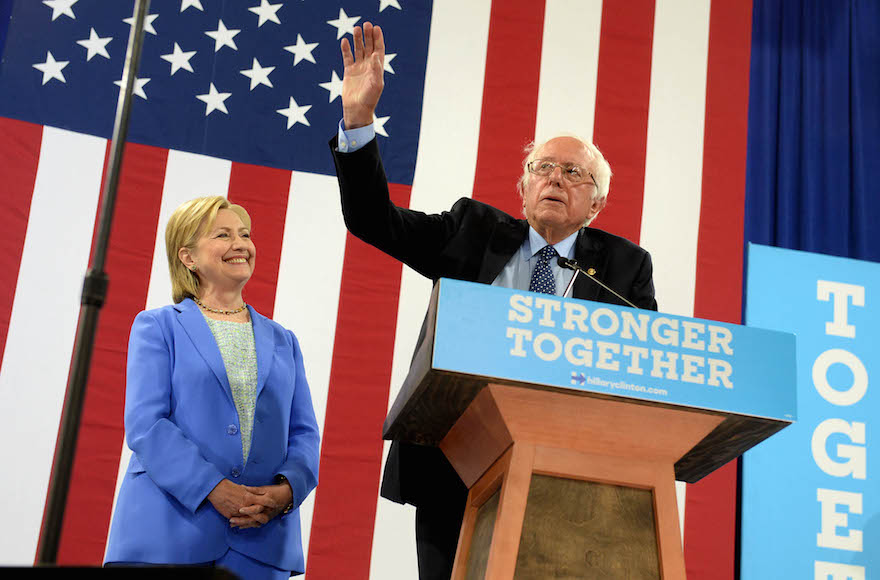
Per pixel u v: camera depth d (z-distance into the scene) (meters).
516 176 16.12
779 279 15.10
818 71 17.02
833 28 17.12
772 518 14.08
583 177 9.41
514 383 5.59
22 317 14.26
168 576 3.72
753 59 17.03
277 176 15.64
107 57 15.68
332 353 14.99
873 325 15.02
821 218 16.52
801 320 14.95
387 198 8.78
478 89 16.44
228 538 8.42
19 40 15.40
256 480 8.76
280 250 15.30
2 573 3.56
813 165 16.66
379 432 14.73
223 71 15.99
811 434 14.45
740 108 16.75
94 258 5.49
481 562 5.98
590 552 5.61
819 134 16.84
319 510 14.27
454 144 16.16
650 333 5.74
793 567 13.95
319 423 14.66
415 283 15.42
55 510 5.00
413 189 15.87
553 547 5.59
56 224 14.73
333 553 14.13
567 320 5.68
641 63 16.78
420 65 16.41
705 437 5.85
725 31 17.00
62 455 5.10
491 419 5.81
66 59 15.51
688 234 16.08
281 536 8.71
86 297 5.41
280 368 9.38
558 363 5.61
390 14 16.59
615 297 8.93
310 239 15.44
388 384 14.97
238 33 16.20
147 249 14.88
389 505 14.41
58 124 15.14
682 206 16.19
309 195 15.64
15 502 13.58
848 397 14.67
